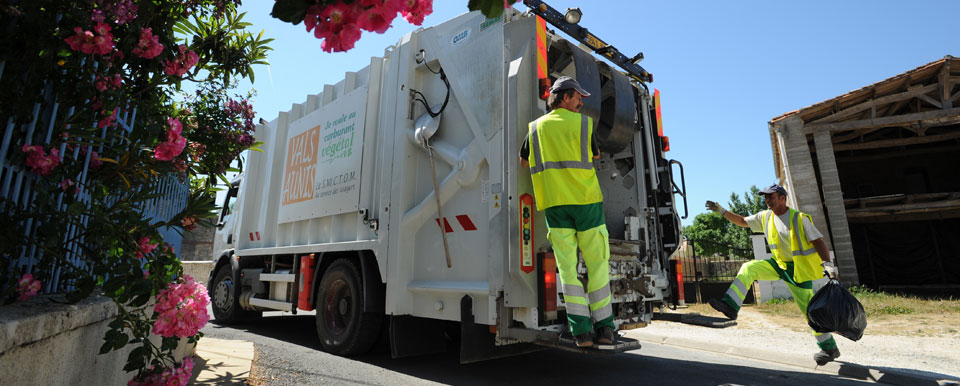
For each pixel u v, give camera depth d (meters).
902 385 4.18
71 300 2.00
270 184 7.02
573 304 3.45
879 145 16.27
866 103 14.13
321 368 4.57
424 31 5.00
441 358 5.16
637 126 5.42
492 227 3.88
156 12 2.39
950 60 13.03
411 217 4.66
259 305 6.82
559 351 5.59
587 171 3.56
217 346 5.12
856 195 18.73
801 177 14.15
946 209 14.62
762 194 5.08
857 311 4.34
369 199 5.12
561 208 3.54
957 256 16.25
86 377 2.20
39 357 1.74
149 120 2.60
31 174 1.95
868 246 17.41
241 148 3.97
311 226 6.02
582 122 3.62
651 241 5.21
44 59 1.85
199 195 2.71
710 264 14.94
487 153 4.06
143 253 2.22
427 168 4.70
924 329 7.12
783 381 4.30
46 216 1.93
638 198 5.27
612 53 5.07
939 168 17.80
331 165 5.78
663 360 5.21
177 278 2.35
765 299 10.88
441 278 4.37
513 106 3.87
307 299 5.73
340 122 5.78
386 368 4.66
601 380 4.29
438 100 4.74
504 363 4.95
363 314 4.93
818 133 14.38
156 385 2.21
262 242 7.00
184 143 2.42
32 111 1.87
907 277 16.75
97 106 2.13
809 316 4.53
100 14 1.94
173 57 2.44
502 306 3.77
